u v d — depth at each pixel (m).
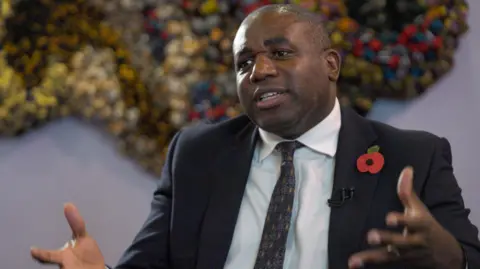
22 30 2.67
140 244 1.75
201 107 2.60
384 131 1.73
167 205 1.79
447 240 1.35
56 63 2.67
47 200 2.75
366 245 1.52
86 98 2.66
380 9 2.55
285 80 1.62
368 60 2.55
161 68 2.65
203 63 2.61
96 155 2.76
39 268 2.74
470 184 2.64
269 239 1.58
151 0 2.65
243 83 1.66
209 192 1.74
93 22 2.71
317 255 1.55
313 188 1.64
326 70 1.70
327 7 2.54
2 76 2.64
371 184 1.60
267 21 1.66
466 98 2.66
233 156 1.77
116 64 2.68
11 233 2.74
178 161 1.81
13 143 2.76
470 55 2.67
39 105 2.66
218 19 2.60
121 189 2.76
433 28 2.55
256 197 1.68
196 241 1.70
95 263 1.47
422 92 2.64
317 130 1.71
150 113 2.69
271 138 1.74
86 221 2.75
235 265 1.61
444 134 2.66
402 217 1.30
